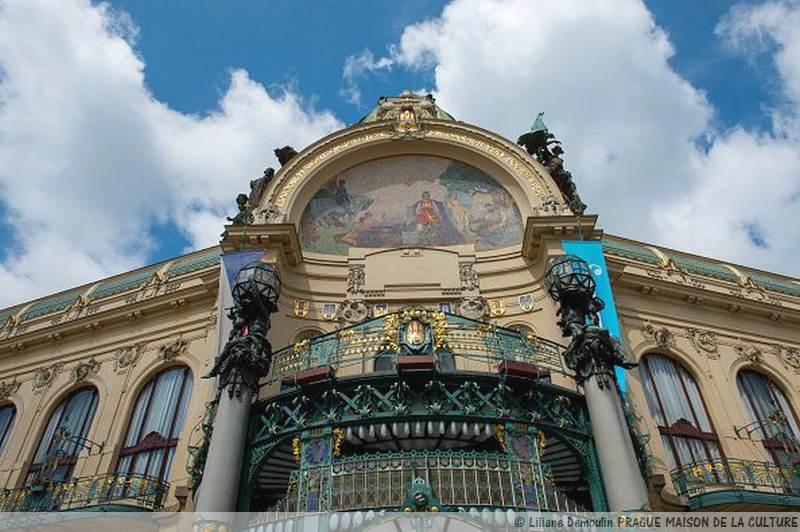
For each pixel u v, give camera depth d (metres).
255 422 12.95
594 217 18.58
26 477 17.98
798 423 18.81
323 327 18.00
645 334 18.84
